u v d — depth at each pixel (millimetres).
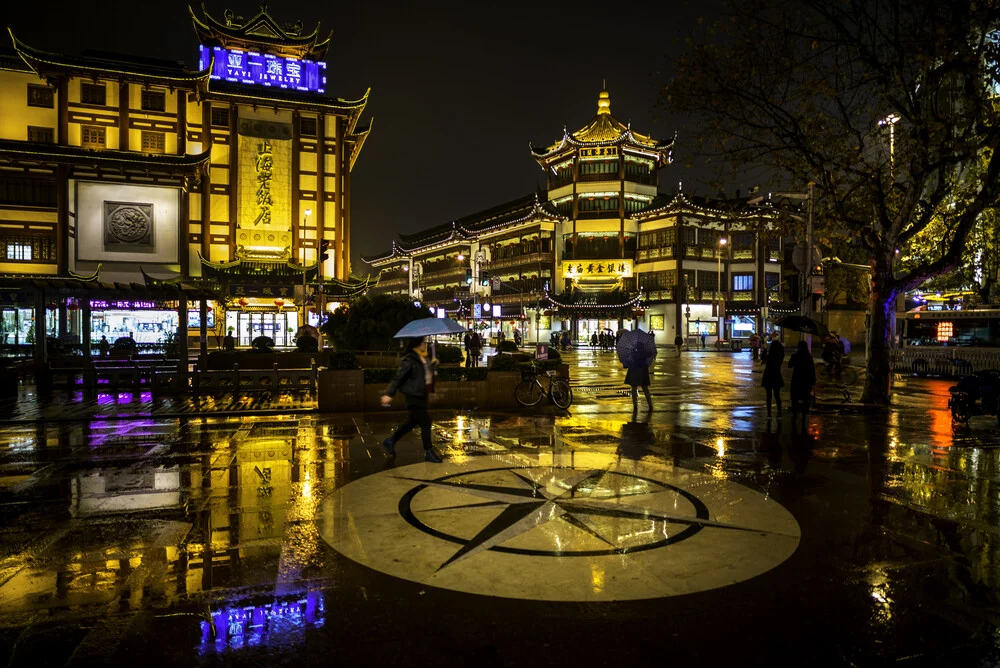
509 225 71562
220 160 47344
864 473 8336
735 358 41031
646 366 14023
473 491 7266
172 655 3668
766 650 3758
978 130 12195
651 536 5691
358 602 4355
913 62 12430
